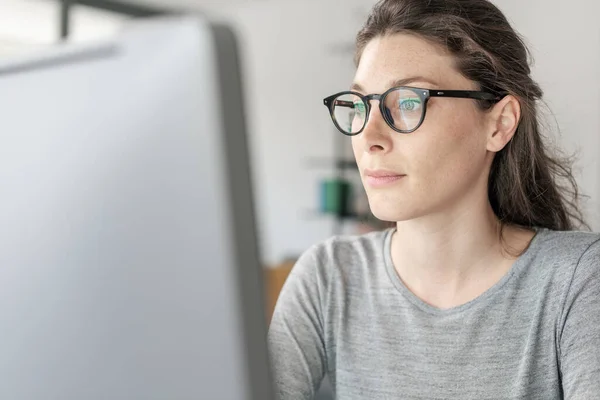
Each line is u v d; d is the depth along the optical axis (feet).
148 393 1.24
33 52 1.36
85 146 1.28
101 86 1.25
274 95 19.43
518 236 3.36
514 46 3.24
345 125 3.17
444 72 3.00
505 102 3.12
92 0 17.57
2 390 1.49
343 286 3.53
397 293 3.36
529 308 3.15
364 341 3.40
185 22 1.12
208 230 1.12
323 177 18.42
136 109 1.19
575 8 13.61
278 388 3.43
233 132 1.11
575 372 2.95
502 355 3.14
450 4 3.09
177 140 1.14
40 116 1.37
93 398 1.32
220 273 1.12
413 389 3.24
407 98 2.92
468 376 3.16
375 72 3.02
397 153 2.93
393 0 3.14
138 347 1.24
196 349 1.17
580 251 3.17
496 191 3.50
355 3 17.70
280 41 19.22
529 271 3.20
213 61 1.09
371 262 3.52
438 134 2.93
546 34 14.03
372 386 3.34
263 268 1.16
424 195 2.95
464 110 3.00
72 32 17.44
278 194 19.45
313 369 3.53
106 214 1.25
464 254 3.19
